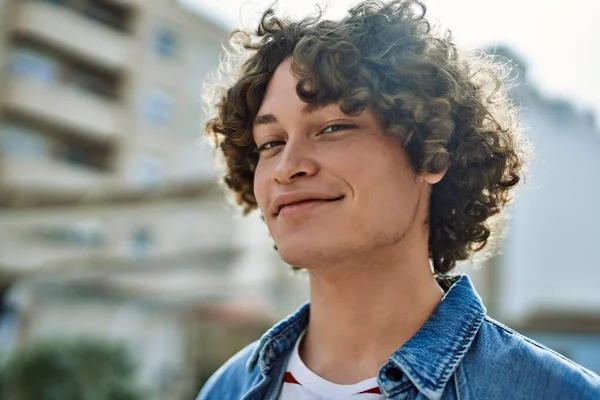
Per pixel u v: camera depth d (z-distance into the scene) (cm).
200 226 1467
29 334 1230
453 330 119
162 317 1477
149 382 1395
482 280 750
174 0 1808
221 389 145
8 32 1516
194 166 1761
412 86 121
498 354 115
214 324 1412
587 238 1227
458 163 131
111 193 716
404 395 113
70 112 1581
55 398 878
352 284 120
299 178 116
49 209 752
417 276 123
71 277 1109
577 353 944
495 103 146
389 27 125
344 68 117
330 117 117
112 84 1703
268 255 1120
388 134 118
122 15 1719
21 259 1352
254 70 131
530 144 157
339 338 124
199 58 1850
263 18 135
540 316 993
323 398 121
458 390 113
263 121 124
